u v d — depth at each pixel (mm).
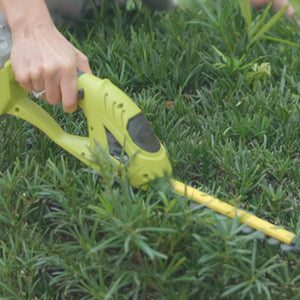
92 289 862
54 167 921
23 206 960
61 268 925
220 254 831
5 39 966
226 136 1093
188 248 866
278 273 870
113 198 836
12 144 1080
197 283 859
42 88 938
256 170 992
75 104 929
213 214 850
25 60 932
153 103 1131
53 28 957
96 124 921
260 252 893
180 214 845
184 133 1088
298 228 907
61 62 915
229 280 863
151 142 904
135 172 902
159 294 874
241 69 1219
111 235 889
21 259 912
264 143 1053
